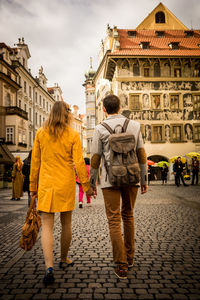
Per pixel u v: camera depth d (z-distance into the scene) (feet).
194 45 101.96
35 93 147.54
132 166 9.12
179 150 93.91
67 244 10.03
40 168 9.62
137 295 7.75
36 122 148.36
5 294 7.91
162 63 94.32
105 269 9.91
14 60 115.55
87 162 30.19
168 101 94.17
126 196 9.82
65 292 8.00
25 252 12.30
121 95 92.32
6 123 106.22
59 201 9.23
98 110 128.88
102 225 17.95
